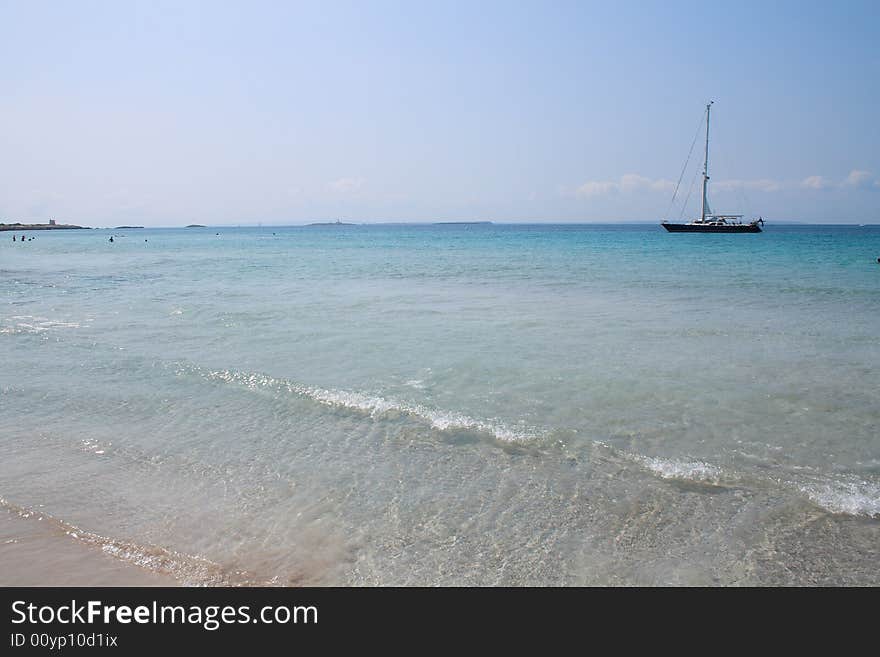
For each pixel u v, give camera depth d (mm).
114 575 4457
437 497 5562
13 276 30578
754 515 5125
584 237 91688
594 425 7234
